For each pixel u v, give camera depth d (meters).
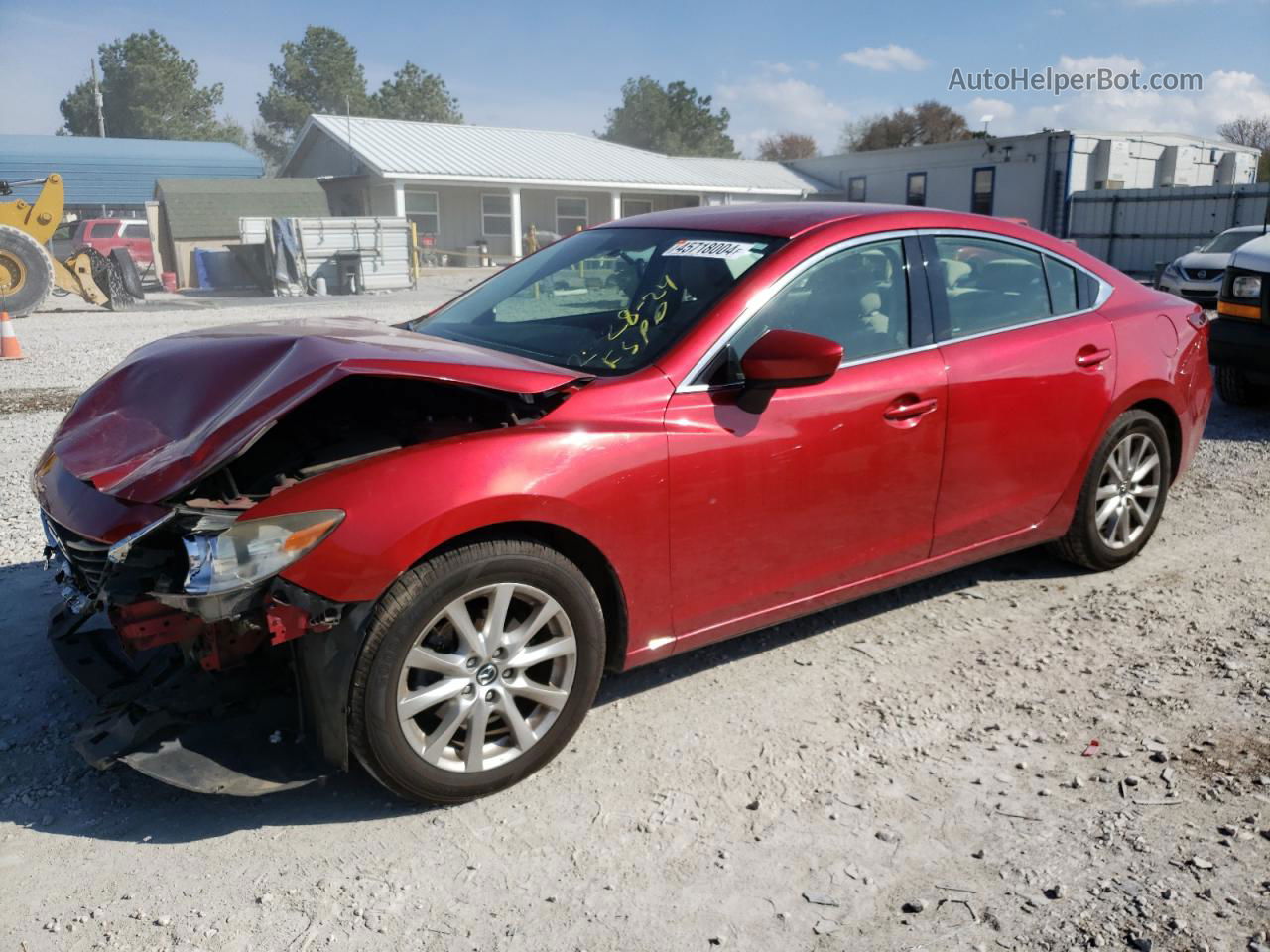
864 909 2.46
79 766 3.05
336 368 2.78
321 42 87.12
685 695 3.50
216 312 19.62
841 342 3.50
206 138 85.56
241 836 2.74
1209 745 3.14
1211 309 16.38
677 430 3.09
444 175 31.56
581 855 2.66
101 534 2.68
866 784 2.97
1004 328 3.96
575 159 36.34
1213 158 34.16
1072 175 31.03
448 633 2.81
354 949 2.33
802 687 3.55
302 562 2.53
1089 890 2.50
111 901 2.47
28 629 3.93
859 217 3.69
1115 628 4.02
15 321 17.62
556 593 2.90
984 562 4.77
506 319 3.79
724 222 3.79
